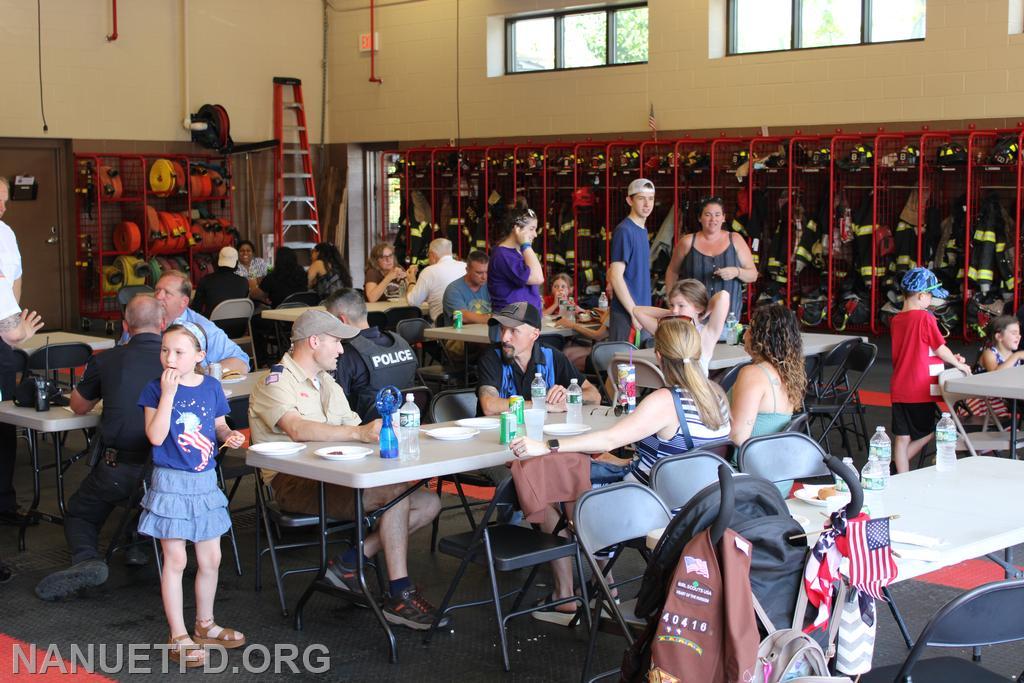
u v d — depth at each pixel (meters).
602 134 13.00
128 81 13.20
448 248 9.07
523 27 13.68
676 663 2.46
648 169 12.37
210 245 13.48
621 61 12.95
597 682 3.75
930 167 11.03
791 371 4.29
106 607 4.52
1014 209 10.83
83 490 4.75
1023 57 10.43
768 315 4.32
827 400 6.67
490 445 4.18
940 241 11.07
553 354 5.18
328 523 4.34
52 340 7.13
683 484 3.70
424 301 9.14
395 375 5.31
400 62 14.52
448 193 14.03
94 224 13.09
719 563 2.47
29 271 12.73
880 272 11.38
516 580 4.87
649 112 12.62
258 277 12.22
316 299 10.23
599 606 3.50
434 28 14.16
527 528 4.09
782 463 3.89
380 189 15.27
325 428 4.24
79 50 12.75
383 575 4.78
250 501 6.11
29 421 4.84
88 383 4.78
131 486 4.62
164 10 13.45
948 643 2.66
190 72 13.72
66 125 12.70
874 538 2.64
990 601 2.63
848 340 6.76
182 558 3.96
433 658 3.99
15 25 12.22
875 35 11.33
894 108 11.16
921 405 5.98
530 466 3.74
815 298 11.72
